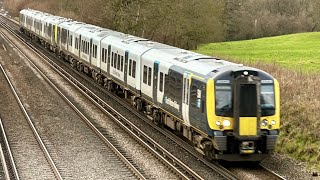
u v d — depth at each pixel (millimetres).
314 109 29719
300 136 28156
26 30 99375
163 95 31812
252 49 91062
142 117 36781
